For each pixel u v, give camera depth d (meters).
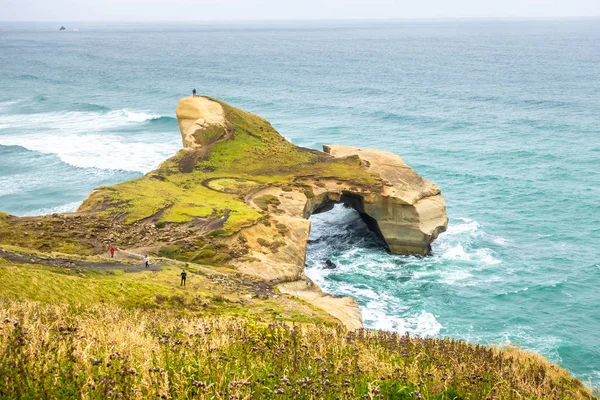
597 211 77.62
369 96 176.62
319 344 16.20
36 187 85.56
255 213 61.81
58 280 33.41
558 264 62.12
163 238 54.97
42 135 116.69
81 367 11.49
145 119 134.75
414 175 73.50
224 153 81.31
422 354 16.30
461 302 54.50
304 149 85.44
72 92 178.00
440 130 129.88
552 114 143.50
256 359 13.99
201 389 11.32
